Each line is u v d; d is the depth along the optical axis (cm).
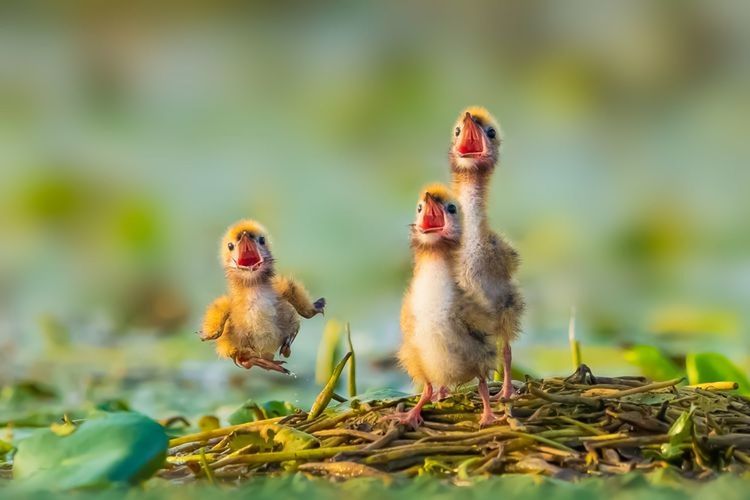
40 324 1603
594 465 841
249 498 771
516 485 782
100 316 1697
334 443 900
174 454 955
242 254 1002
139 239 1919
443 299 897
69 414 1206
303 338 1552
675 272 1809
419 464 859
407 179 2012
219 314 1016
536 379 980
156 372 1416
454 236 917
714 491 764
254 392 1325
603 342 1489
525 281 1759
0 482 904
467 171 1031
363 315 1614
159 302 1752
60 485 824
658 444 862
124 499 783
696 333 1532
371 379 1352
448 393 970
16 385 1316
